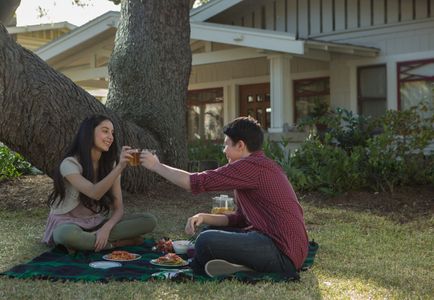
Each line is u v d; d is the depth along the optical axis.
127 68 7.41
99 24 12.26
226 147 3.67
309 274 3.87
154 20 7.45
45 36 19.02
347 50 11.06
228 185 3.47
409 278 3.85
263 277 3.54
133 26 7.49
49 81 5.93
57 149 5.96
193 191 3.47
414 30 11.26
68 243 4.08
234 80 14.40
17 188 7.29
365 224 5.97
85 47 13.20
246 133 3.58
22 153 6.12
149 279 3.54
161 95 7.45
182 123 7.68
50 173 6.18
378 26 11.67
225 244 3.49
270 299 3.20
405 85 11.40
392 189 7.33
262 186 3.51
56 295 3.22
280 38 10.30
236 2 12.94
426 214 6.36
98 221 4.41
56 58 13.32
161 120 7.40
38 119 5.85
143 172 6.79
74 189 4.29
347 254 4.63
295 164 7.96
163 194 7.00
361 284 3.65
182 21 7.68
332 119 9.17
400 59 11.42
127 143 6.67
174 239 5.00
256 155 3.61
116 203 4.41
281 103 10.69
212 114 14.93
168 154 7.42
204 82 15.03
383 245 5.04
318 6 12.52
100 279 3.52
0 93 5.64
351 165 7.39
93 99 6.38
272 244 3.54
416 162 7.63
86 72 13.38
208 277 3.57
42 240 4.52
